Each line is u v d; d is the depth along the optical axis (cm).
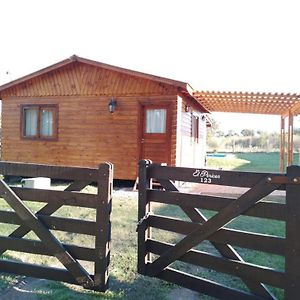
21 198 378
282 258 439
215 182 330
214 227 327
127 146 1039
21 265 379
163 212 698
